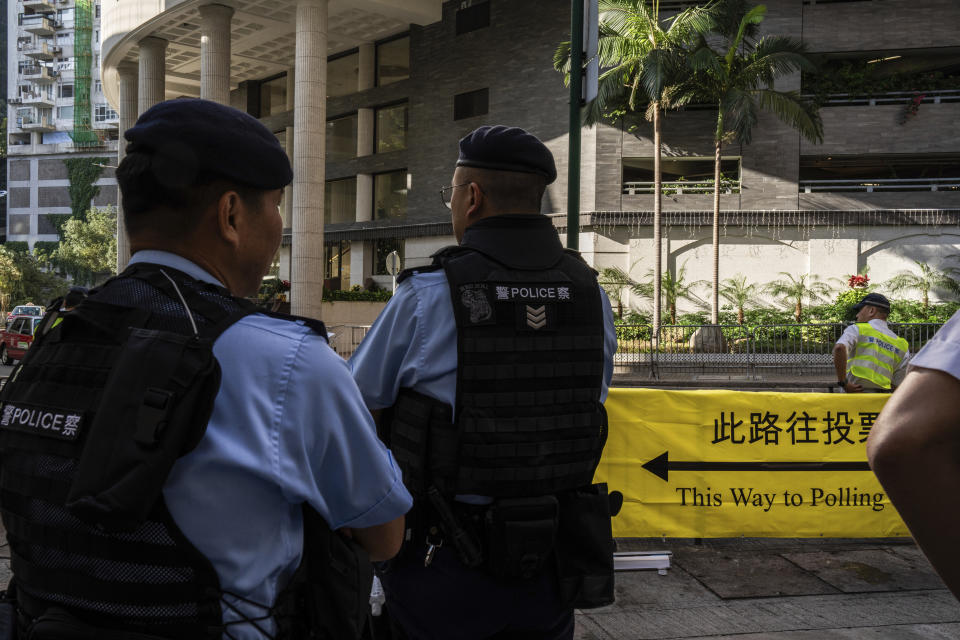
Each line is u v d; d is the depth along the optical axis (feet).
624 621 11.50
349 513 3.81
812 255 81.66
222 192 3.70
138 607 3.21
